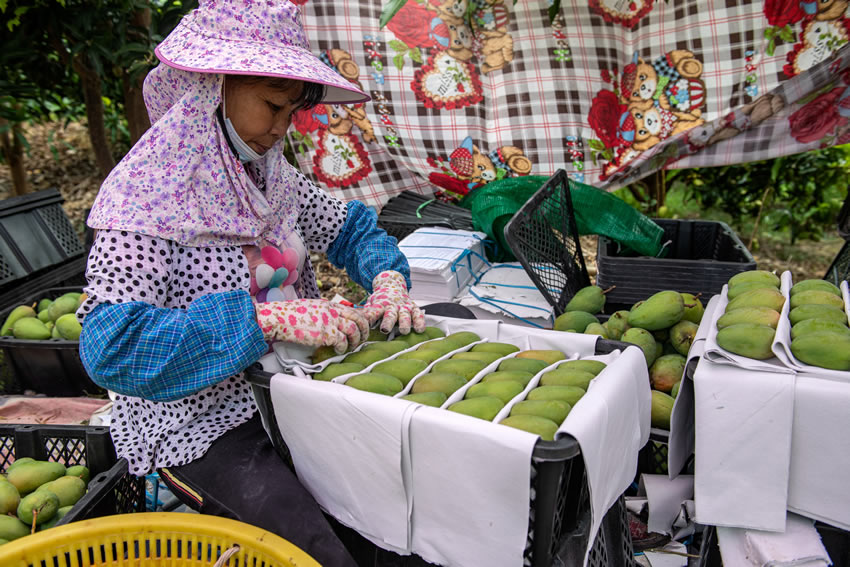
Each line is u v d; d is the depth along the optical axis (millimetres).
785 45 3074
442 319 1996
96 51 3662
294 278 1986
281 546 1453
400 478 1397
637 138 3430
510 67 3486
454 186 3744
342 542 1650
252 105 1658
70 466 2115
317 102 1801
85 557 1506
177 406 1778
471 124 3564
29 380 2973
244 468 1693
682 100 3305
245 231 1779
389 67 3512
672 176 5051
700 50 3213
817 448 1593
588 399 1351
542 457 1215
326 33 3463
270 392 1602
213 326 1548
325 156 3760
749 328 1709
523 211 2734
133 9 3719
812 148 3299
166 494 2359
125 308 1536
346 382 1568
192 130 1631
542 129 3510
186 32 1651
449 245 3186
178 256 1724
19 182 4891
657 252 3324
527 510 1279
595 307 2766
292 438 1603
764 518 1650
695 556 1958
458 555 1412
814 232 5238
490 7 3445
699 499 1701
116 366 1532
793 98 3148
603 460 1358
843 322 1766
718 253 3359
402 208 3773
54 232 3586
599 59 3434
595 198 3252
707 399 1655
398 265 2164
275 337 1614
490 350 1792
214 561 1528
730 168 5086
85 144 6816
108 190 1628
